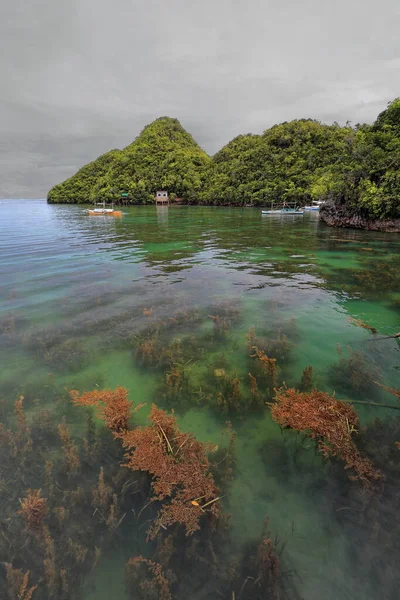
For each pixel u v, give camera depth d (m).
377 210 25.12
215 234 24.42
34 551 2.60
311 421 3.98
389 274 12.01
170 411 4.45
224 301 8.99
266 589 2.35
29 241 20.80
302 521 2.89
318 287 10.41
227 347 6.37
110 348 6.26
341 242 20.06
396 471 3.37
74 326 7.23
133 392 4.92
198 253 16.58
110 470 3.40
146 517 2.88
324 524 2.86
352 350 6.23
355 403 4.59
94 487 3.18
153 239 21.81
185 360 5.85
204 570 2.47
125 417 4.10
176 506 2.91
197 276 11.85
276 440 3.89
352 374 5.27
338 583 2.41
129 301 8.98
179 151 109.50
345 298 9.34
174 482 3.15
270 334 6.93
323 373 5.44
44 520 2.81
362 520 2.88
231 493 3.18
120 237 22.83
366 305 8.77
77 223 34.66
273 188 70.81
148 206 80.94
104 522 2.83
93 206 83.06
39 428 4.00
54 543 2.65
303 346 6.41
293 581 2.42
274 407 4.27
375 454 3.58
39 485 3.22
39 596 2.32
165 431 3.82
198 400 4.67
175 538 2.69
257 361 5.79
